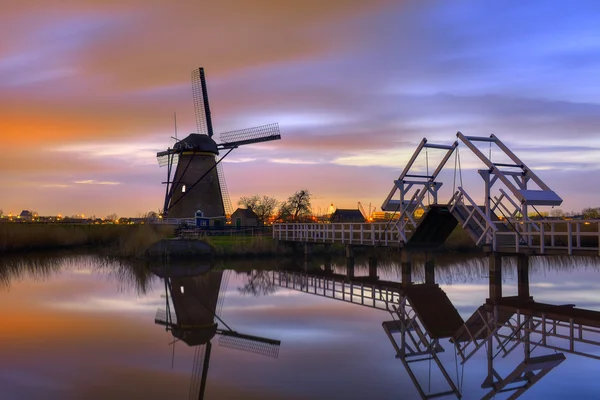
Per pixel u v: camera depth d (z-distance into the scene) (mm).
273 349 13562
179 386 10570
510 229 22906
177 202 50250
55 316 17719
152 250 36594
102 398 9922
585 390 10547
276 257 38875
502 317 17953
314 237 34844
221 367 11930
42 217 80250
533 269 30547
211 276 29234
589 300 20641
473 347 14039
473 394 10344
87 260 37781
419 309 19516
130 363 12234
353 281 27969
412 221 26125
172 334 15234
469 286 25391
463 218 23672
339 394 10195
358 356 12906
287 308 19656
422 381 11047
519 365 12367
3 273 30609
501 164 22641
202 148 50438
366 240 29453
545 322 16812
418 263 34969
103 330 15664
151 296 22219
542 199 21219
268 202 77562
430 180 26109
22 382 10836
